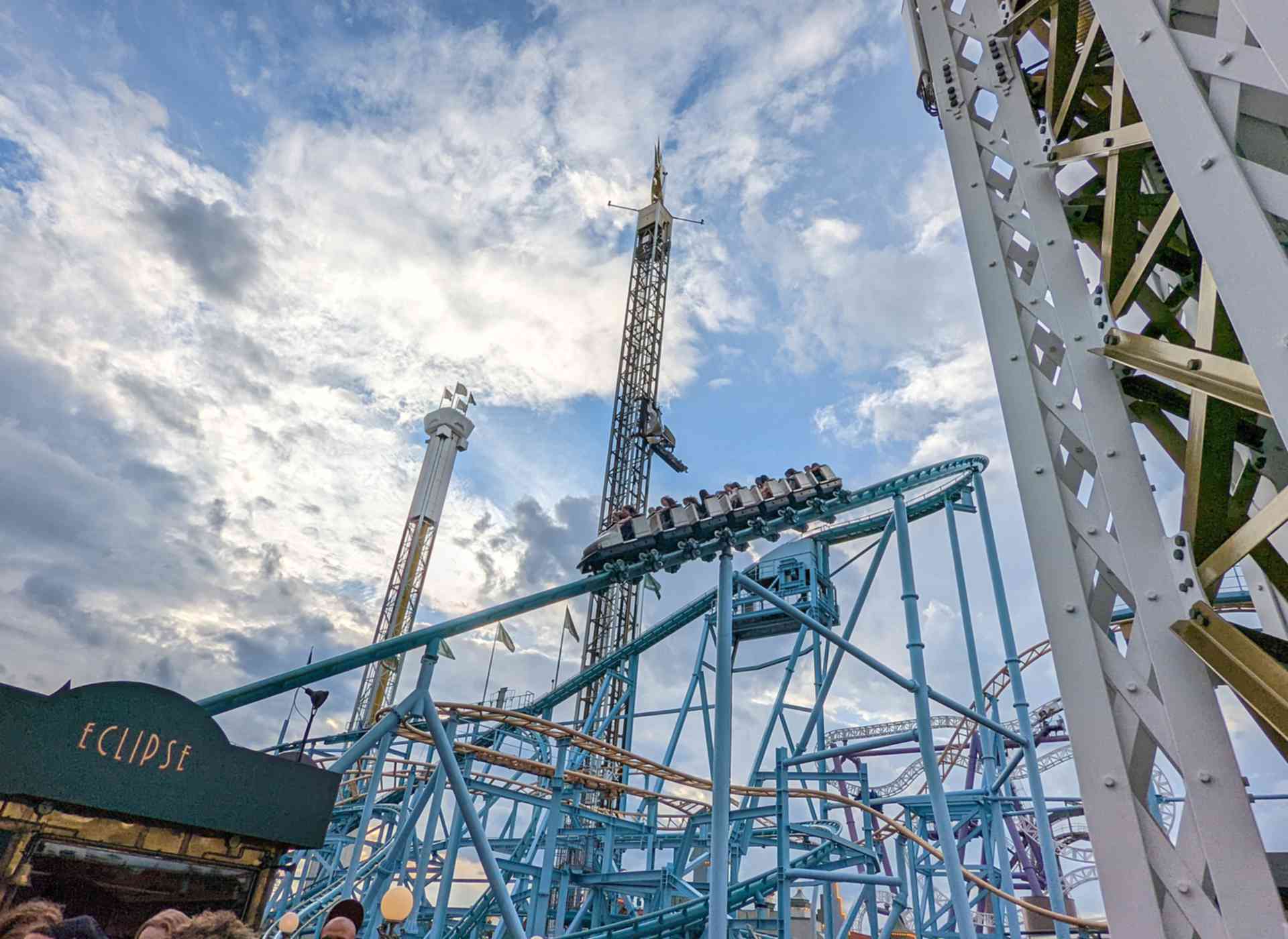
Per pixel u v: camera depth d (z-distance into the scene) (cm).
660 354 7750
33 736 641
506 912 1800
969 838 3616
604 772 4769
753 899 3066
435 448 8625
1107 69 631
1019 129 598
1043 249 543
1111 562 436
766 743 3653
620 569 2741
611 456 7150
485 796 3622
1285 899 329
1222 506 393
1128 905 366
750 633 4344
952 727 5194
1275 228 328
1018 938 3438
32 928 485
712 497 2769
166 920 453
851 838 5322
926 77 766
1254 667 341
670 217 8494
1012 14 641
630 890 3644
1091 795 398
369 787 2384
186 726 731
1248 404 354
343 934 576
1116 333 462
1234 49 358
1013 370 542
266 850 781
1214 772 353
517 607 2311
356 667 1881
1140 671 407
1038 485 493
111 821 682
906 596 2800
